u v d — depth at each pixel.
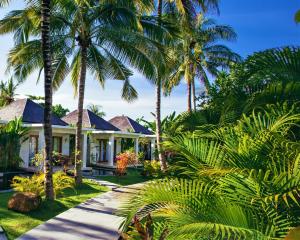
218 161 4.33
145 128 38.09
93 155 31.20
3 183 17.50
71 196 13.72
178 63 26.80
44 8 11.57
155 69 15.52
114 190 15.38
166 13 22.39
